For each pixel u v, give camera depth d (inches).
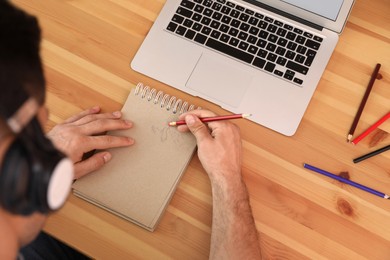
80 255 36.9
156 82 35.6
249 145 34.0
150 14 37.7
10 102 14.2
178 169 32.6
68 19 37.3
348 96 35.5
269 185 33.1
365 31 37.5
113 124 33.0
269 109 34.5
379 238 32.0
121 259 31.3
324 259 31.6
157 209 31.6
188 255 31.5
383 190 33.1
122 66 36.1
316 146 34.1
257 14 36.5
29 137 15.4
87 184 31.8
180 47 36.1
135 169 32.4
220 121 33.4
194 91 35.1
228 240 30.4
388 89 35.9
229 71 35.4
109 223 31.8
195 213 32.3
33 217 18.9
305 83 35.0
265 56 35.6
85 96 35.3
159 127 33.7
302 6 36.2
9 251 17.1
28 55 15.2
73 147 31.3
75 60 36.1
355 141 34.1
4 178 15.2
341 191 33.1
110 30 37.1
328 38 36.0
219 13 36.6
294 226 32.2
